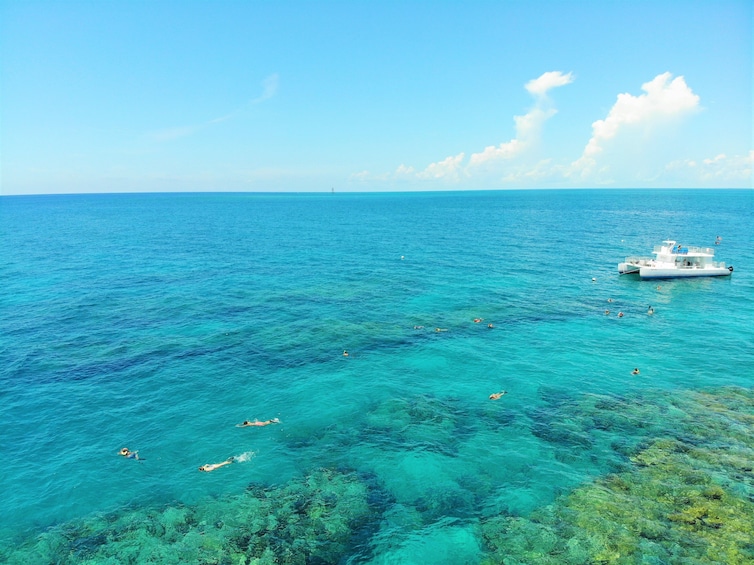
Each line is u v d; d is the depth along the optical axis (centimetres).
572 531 2025
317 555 1950
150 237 11400
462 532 2056
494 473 2448
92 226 14238
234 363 3819
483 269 7344
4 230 12875
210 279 6669
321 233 12356
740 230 11894
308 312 5131
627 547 1919
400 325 4731
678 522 2045
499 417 3006
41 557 1944
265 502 2258
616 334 4475
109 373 3619
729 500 2166
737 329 4572
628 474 2392
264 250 9300
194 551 1969
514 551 1939
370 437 2795
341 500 2270
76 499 2280
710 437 2700
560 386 3412
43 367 3706
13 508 2217
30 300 5516
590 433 2792
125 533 2070
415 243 10256
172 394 3303
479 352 4059
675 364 3759
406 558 1927
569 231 12300
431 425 2920
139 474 2462
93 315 4969
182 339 4322
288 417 3014
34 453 2633
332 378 3562
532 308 5291
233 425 2920
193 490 2342
